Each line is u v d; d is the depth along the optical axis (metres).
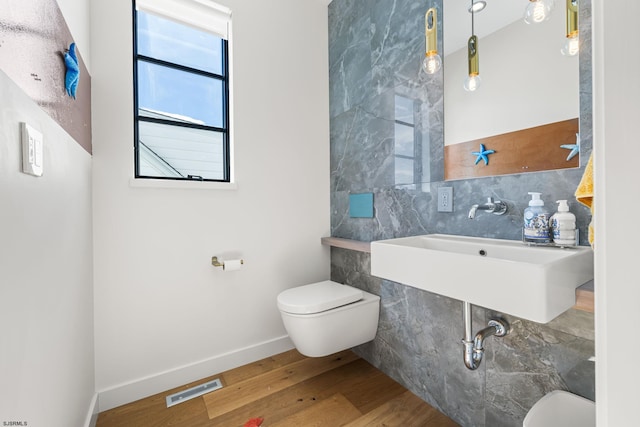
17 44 0.57
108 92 1.41
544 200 1.04
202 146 1.78
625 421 0.33
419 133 1.48
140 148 1.61
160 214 1.54
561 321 0.97
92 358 1.33
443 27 1.37
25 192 0.61
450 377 1.32
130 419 1.33
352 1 1.92
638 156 0.31
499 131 1.17
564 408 0.93
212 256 1.69
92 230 1.36
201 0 1.66
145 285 1.50
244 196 1.79
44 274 0.72
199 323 1.65
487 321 1.17
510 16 1.13
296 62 2.00
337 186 2.08
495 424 1.16
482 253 1.11
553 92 1.02
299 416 1.34
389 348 1.64
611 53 0.33
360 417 1.33
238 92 1.77
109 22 1.42
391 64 1.63
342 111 2.03
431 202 1.43
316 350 1.47
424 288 0.97
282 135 1.94
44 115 0.72
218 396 1.48
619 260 0.32
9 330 0.54
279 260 1.93
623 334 0.32
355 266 1.90
